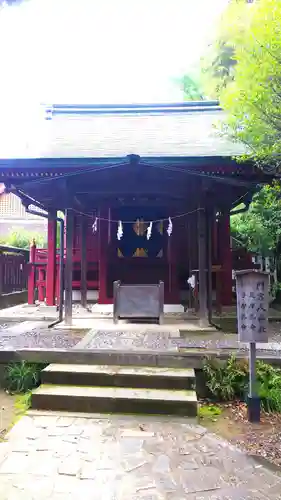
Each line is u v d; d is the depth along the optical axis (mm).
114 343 5863
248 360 4938
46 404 4426
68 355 5266
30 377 5211
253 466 3225
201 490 2846
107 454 3387
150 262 10453
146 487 2875
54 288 9812
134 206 10359
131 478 3000
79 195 9023
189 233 9578
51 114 10812
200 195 7316
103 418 4184
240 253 10797
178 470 3139
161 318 7664
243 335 4309
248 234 11352
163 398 4348
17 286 13469
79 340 6168
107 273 10375
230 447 3578
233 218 13039
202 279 7391
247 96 4027
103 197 9711
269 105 4039
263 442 3699
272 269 11625
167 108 10742
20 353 5324
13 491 2799
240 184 6711
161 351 5266
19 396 5066
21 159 6348
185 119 10258
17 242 16406
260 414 4410
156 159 6258
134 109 10844
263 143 4496
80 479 2971
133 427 3973
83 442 3609
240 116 4242
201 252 7391
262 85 3971
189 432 3885
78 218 11250
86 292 10211
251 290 4328
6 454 3371
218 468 3186
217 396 4891
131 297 7777
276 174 5355
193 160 6219
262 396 4539
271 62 3838
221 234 10016
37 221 21844
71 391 4562
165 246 10523
